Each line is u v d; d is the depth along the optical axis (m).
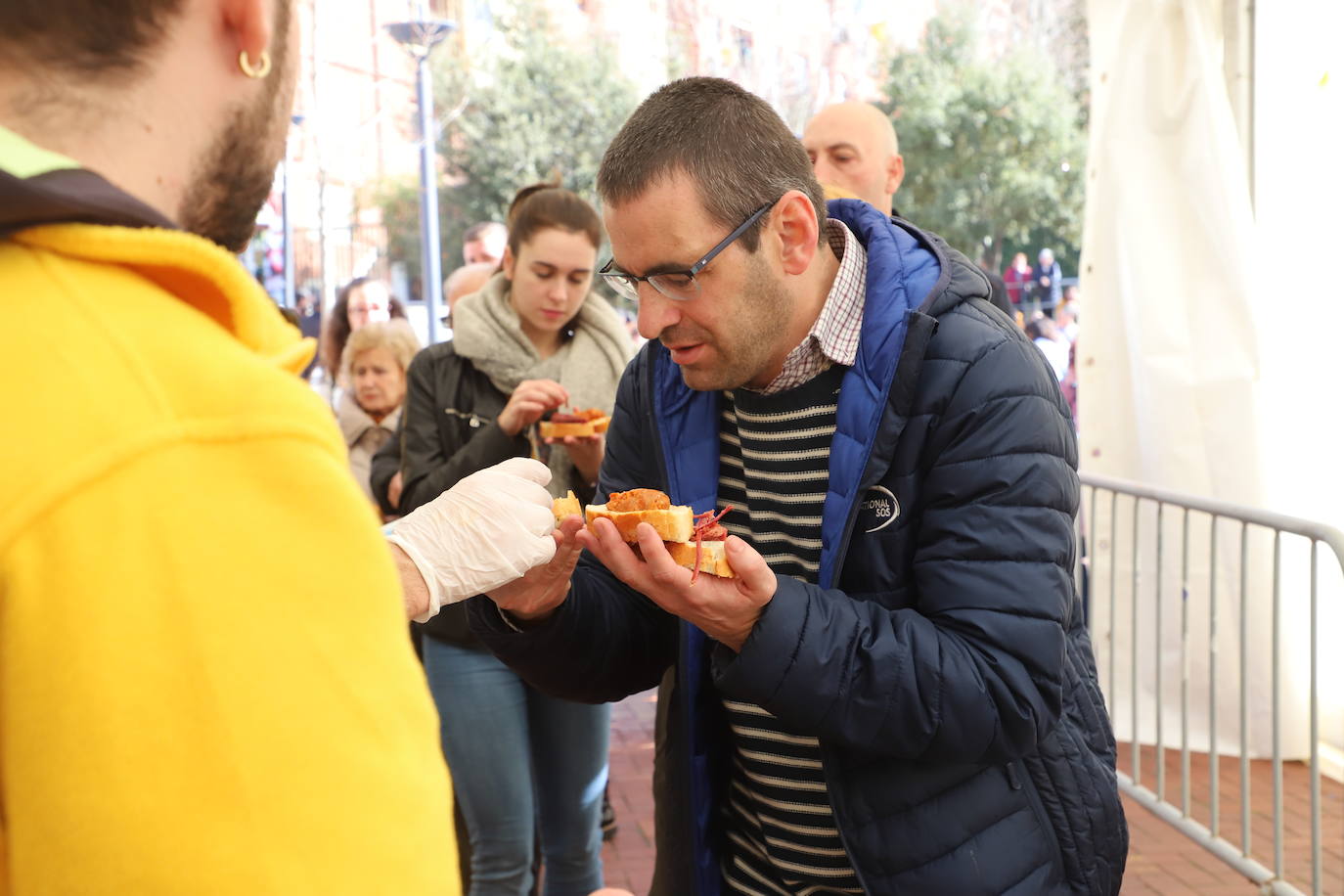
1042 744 1.73
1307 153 4.98
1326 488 5.00
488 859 2.93
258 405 0.70
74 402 0.65
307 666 0.67
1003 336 1.67
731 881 1.94
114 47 0.75
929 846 1.65
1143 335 5.07
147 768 0.63
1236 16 5.10
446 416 3.32
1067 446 1.70
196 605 0.65
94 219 0.69
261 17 0.81
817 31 21.28
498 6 23.77
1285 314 4.97
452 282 4.86
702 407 1.90
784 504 1.80
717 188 1.59
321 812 0.66
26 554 0.63
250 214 0.88
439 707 2.91
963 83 20.22
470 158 23.78
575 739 3.04
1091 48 5.34
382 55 23.11
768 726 1.81
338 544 0.71
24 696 0.63
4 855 0.69
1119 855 1.78
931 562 1.63
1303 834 4.28
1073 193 20.25
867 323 1.67
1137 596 4.34
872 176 4.21
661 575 1.48
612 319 3.52
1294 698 4.94
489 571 1.27
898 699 1.52
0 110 0.74
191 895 0.63
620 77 24.11
